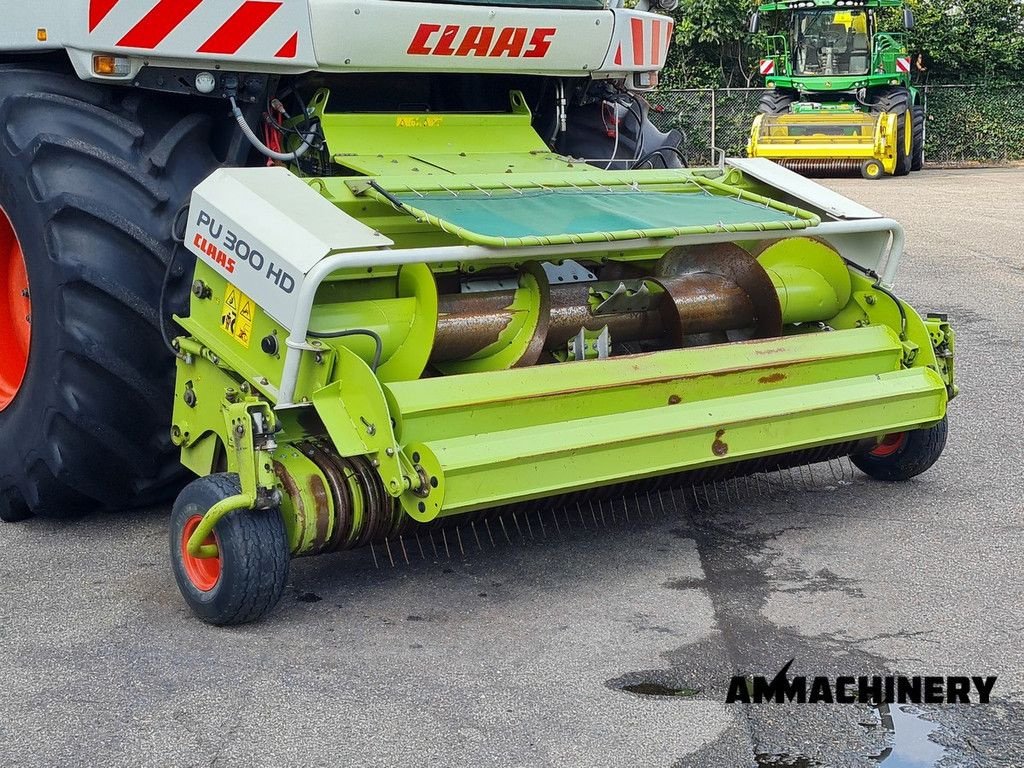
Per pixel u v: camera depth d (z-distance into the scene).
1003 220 13.13
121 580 4.09
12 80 4.40
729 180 4.88
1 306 4.77
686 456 3.96
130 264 4.08
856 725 3.08
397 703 3.21
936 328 4.62
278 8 4.25
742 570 4.11
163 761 2.93
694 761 2.92
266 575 3.56
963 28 24.70
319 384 3.62
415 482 3.49
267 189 3.80
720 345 4.22
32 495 4.45
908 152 20.33
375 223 4.10
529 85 5.28
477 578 4.06
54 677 3.37
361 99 4.85
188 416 4.06
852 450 4.76
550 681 3.33
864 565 4.14
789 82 20.81
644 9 5.46
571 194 4.35
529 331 4.11
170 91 4.25
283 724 3.10
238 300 3.78
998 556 4.20
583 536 4.44
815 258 4.82
